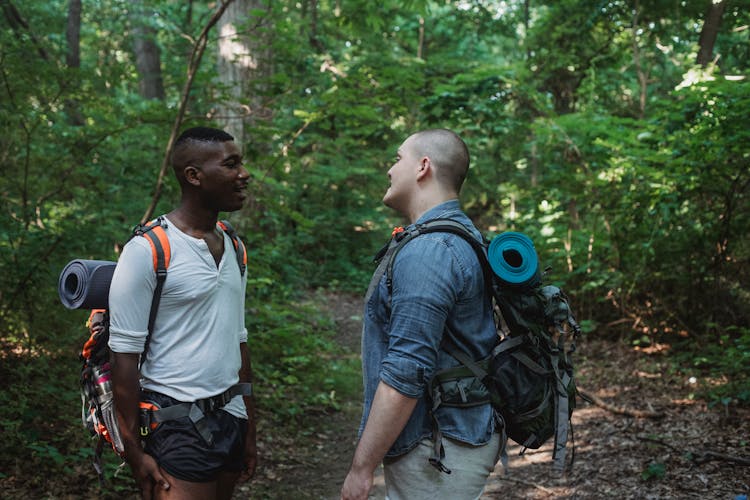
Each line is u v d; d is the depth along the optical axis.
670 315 7.09
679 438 4.50
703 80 6.69
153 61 15.81
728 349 5.79
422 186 2.05
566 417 1.96
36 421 4.20
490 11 16.05
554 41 11.63
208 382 2.15
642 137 7.22
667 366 6.41
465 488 1.89
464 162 2.06
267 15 5.57
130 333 2.04
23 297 4.93
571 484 3.98
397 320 1.81
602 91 11.66
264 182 5.92
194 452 2.10
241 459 2.31
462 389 1.87
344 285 12.90
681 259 7.06
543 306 1.97
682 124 6.72
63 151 5.50
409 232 1.94
